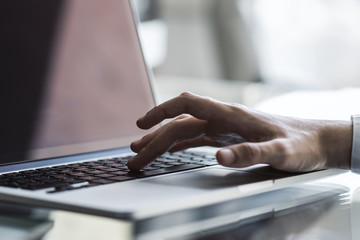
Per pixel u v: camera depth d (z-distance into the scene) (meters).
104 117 1.05
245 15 3.57
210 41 3.57
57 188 0.64
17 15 0.96
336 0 3.30
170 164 0.87
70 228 0.54
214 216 0.61
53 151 0.94
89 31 1.08
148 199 0.56
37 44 0.98
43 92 0.96
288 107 2.26
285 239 0.51
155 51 3.41
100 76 1.08
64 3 1.05
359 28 3.24
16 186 0.66
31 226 0.55
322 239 0.51
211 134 0.83
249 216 0.62
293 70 3.44
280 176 0.73
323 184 0.84
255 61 3.56
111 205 0.53
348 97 2.50
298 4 3.43
